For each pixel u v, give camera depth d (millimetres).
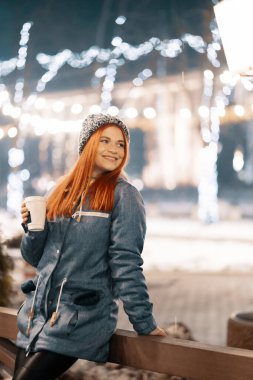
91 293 2336
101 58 26906
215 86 21594
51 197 2498
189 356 2229
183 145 33844
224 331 6406
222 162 34969
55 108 28188
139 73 27750
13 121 24953
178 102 30188
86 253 2342
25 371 2283
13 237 5723
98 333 2334
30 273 8297
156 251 15766
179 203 34062
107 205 2348
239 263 13078
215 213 24875
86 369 4141
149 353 2342
